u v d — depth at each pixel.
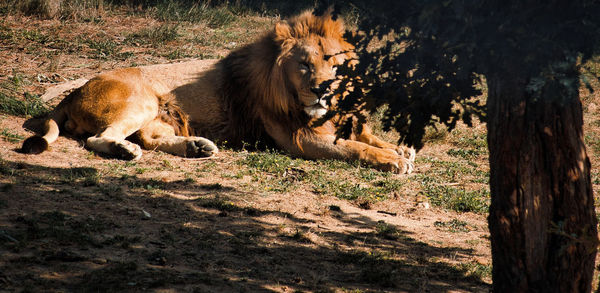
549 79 5.18
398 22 5.77
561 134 5.98
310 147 15.67
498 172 6.23
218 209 10.97
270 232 10.01
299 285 7.76
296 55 14.76
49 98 17.61
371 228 11.03
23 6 29.11
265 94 15.48
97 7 31.67
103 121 14.70
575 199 6.05
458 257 9.81
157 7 33.06
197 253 8.62
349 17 17.58
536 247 6.14
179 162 14.30
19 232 8.41
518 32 5.13
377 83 6.46
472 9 5.21
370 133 17.17
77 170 12.34
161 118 15.82
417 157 17.47
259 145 16.34
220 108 16.06
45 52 23.36
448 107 6.20
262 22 34.00
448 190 14.13
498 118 6.13
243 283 7.62
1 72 19.75
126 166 13.37
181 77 16.22
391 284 8.14
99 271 7.43
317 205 12.07
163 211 10.48
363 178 14.46
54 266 7.45
